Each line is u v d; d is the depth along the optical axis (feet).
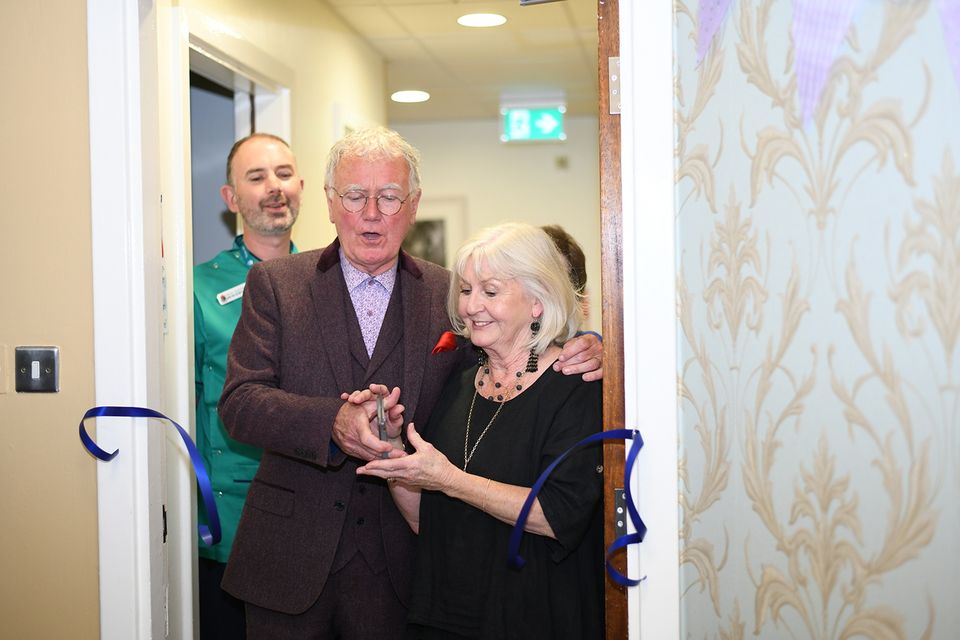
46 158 5.75
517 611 5.62
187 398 8.20
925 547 3.42
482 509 5.57
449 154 25.50
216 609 8.87
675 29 4.90
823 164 3.78
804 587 4.00
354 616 6.41
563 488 5.52
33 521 5.85
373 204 6.31
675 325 4.96
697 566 4.92
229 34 9.42
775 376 4.13
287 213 9.44
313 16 12.75
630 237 5.00
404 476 5.51
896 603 3.54
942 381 3.33
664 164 4.93
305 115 12.19
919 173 3.37
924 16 3.35
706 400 4.75
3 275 5.80
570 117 25.13
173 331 8.09
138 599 5.78
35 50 5.74
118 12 5.64
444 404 6.38
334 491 6.36
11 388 5.82
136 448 5.75
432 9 14.02
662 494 5.01
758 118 4.17
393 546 6.44
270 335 6.47
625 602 5.23
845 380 3.72
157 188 5.94
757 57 4.17
